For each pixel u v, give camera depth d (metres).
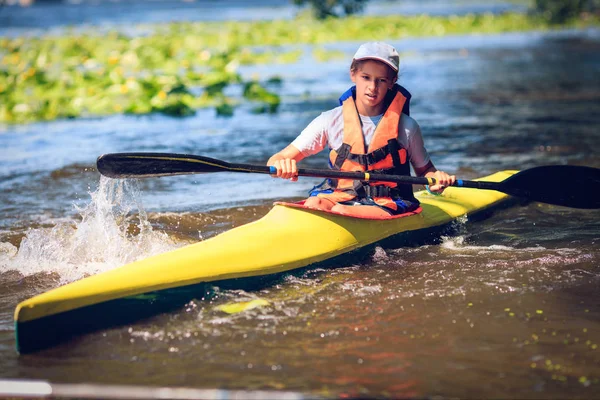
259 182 16.28
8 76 32.03
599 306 8.77
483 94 30.27
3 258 10.94
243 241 9.91
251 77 36.84
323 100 29.23
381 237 11.07
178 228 12.51
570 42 55.31
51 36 62.03
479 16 74.00
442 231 12.10
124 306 8.55
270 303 9.02
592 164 16.98
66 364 7.56
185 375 7.25
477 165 17.14
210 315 8.70
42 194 15.06
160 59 41.12
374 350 7.70
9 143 21.02
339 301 9.06
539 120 23.62
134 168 10.03
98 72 33.38
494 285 9.48
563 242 11.48
